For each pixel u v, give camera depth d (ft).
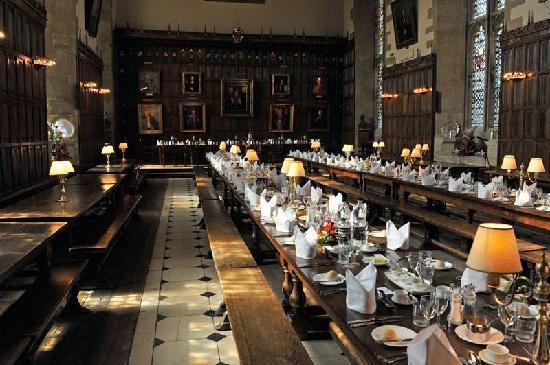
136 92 73.97
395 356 8.61
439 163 46.70
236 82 76.23
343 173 47.01
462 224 24.52
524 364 8.24
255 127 78.02
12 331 12.20
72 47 45.14
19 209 21.67
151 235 31.32
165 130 75.41
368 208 36.29
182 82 74.90
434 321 10.08
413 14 59.26
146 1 74.74
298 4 79.36
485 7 51.26
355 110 75.36
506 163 29.48
